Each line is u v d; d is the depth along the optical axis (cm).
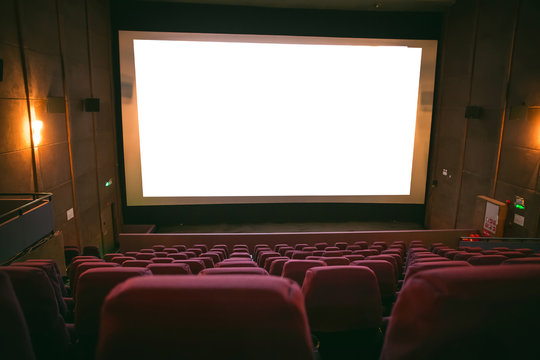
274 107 1191
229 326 68
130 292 67
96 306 227
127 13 1139
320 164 1230
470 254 460
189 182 1216
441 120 1230
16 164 668
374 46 1174
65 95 850
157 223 1279
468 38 1074
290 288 73
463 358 68
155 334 68
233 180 1223
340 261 362
